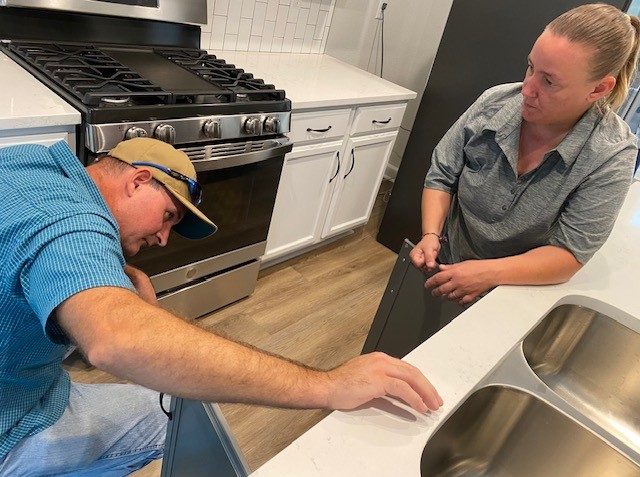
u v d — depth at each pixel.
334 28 3.04
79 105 1.37
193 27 2.14
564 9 2.10
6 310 0.82
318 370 0.71
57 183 0.74
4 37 1.68
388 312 1.48
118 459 1.20
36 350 0.93
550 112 1.06
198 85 1.72
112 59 1.73
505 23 2.28
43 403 1.09
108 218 0.71
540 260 1.13
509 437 0.89
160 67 1.82
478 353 0.87
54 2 1.71
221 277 2.07
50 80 1.47
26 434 1.05
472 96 2.47
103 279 0.61
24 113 1.27
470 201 1.34
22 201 0.69
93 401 1.19
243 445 1.62
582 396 1.16
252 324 2.18
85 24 1.83
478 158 1.29
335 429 0.66
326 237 2.71
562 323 1.16
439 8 3.24
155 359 0.60
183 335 0.63
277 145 1.88
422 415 0.71
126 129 1.43
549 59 0.99
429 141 2.68
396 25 3.43
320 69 2.53
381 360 0.74
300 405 0.67
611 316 1.12
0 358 0.90
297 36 2.69
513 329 0.97
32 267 0.64
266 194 2.02
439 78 2.56
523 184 1.21
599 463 0.84
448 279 1.16
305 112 2.05
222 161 1.70
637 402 1.11
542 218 1.21
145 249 1.70
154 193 0.87
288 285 2.49
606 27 0.96
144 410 1.24
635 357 1.10
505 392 0.85
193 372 0.62
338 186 2.50
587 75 0.98
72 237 0.64
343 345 2.19
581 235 1.12
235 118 1.70
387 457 0.64
